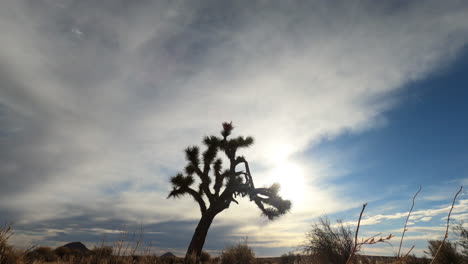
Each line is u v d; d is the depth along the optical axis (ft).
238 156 60.49
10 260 14.66
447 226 5.52
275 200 54.49
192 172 55.06
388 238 5.54
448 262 24.71
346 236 27.25
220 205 53.72
